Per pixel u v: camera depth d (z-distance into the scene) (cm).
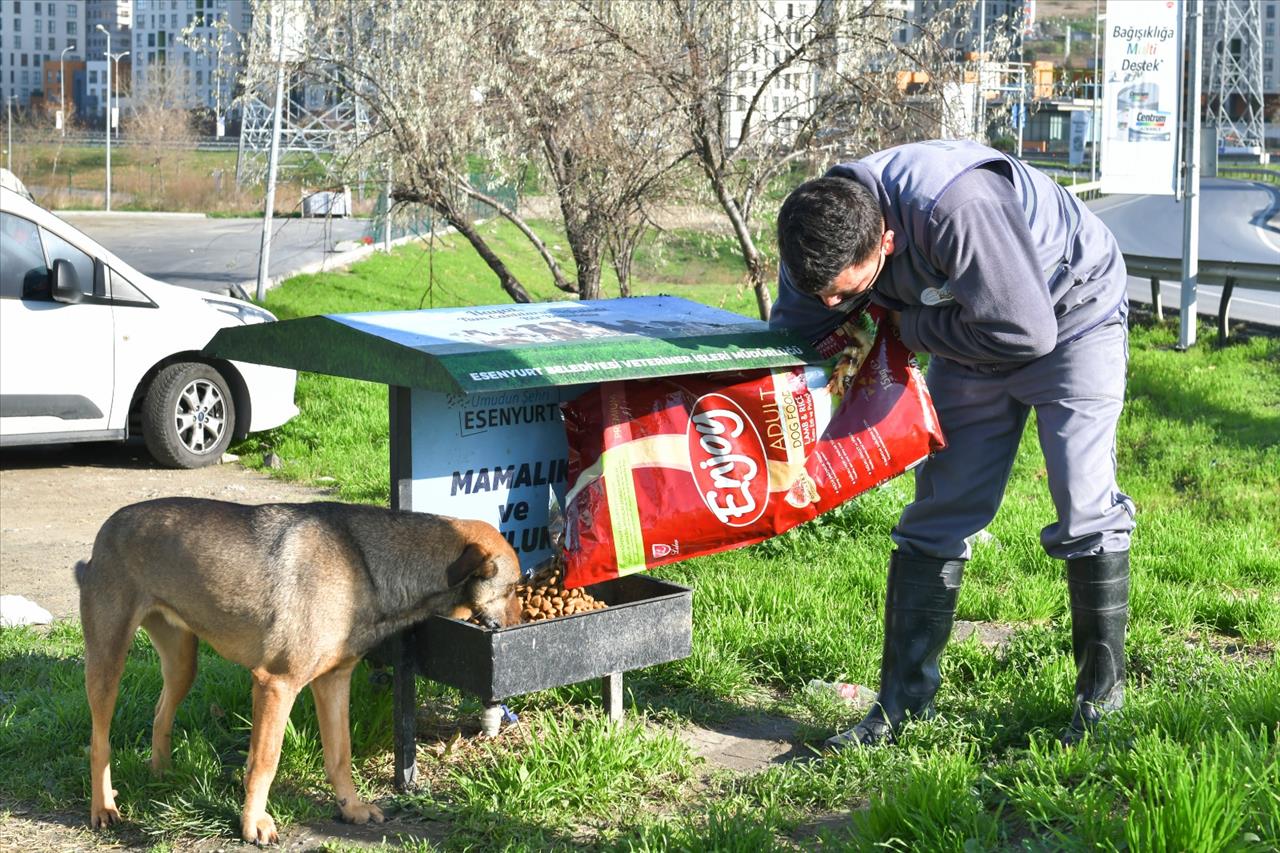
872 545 695
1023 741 413
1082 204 404
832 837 335
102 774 372
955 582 422
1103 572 402
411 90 1065
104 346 937
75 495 900
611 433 396
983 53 1035
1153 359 1295
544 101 1035
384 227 1424
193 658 400
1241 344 1365
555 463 441
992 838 315
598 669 390
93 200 5475
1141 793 325
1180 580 643
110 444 1092
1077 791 324
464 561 370
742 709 473
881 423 403
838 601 582
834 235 351
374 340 377
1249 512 787
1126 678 473
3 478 950
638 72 951
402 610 368
